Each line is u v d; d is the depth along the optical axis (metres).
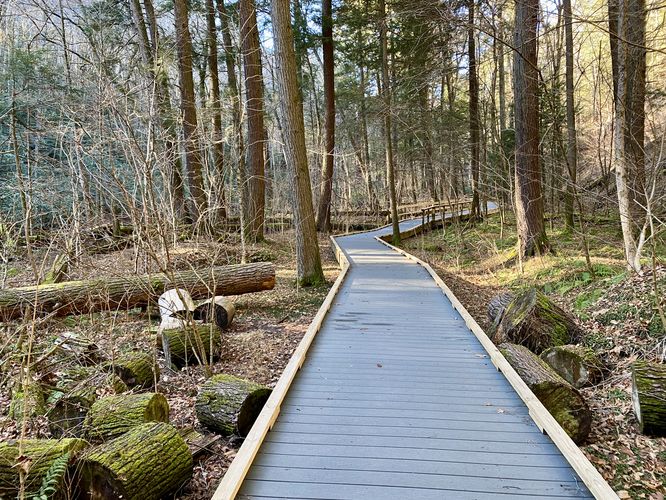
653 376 4.14
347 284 9.55
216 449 4.11
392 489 2.81
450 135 19.95
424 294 8.59
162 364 6.05
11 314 6.17
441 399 4.09
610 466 3.66
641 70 8.45
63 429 4.06
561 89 13.80
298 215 10.16
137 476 3.06
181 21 12.13
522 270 10.74
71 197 7.71
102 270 7.92
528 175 11.34
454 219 20.75
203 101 12.50
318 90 31.47
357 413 3.83
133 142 5.97
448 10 8.70
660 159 6.18
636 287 6.56
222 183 9.28
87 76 8.57
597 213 13.58
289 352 6.53
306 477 2.94
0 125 10.41
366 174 28.70
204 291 7.89
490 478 2.92
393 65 18.02
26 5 10.73
